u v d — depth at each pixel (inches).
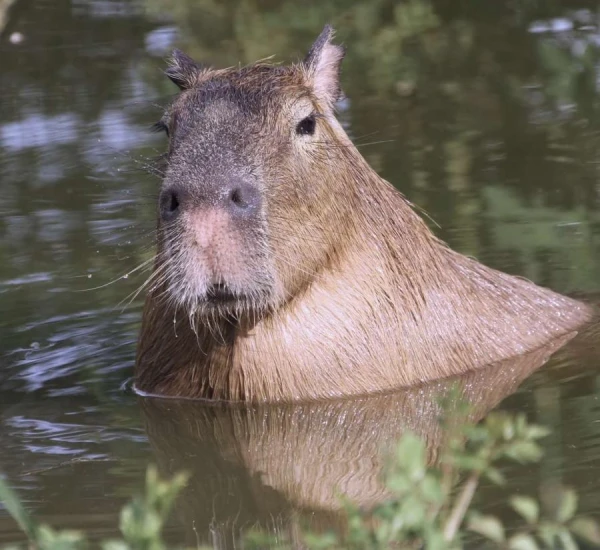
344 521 295.9
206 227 333.7
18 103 732.7
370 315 394.0
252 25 859.4
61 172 628.1
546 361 412.2
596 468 312.5
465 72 768.9
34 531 224.5
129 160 627.5
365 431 365.4
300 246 367.9
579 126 666.8
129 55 812.0
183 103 370.6
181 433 366.3
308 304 386.3
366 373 390.9
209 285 337.4
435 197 575.8
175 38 841.5
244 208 340.5
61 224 568.7
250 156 349.7
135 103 715.4
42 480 325.4
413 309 404.2
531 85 738.2
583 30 821.9
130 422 377.4
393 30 850.8
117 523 292.5
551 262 505.0
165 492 207.2
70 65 797.9
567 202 561.9
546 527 229.3
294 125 366.9
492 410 370.6
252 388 388.8
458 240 528.7
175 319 398.0
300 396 387.2
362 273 394.0
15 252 543.2
